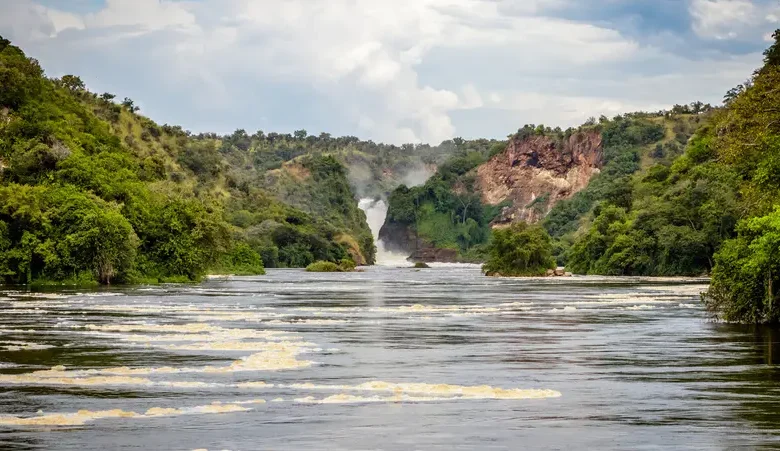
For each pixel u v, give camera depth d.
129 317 49.97
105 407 22.69
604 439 19.36
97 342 36.66
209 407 22.67
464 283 117.25
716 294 49.94
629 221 169.75
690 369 29.91
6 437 19.42
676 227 151.25
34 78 137.25
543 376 28.27
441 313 55.31
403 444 18.88
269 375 27.91
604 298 74.38
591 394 24.91
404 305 63.72
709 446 18.77
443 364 30.86
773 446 18.77
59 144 115.94
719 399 24.19
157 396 24.23
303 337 39.59
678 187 161.75
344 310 57.53
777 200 51.03
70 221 96.50
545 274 153.62
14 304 60.44
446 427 20.50
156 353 33.09
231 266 166.50
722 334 41.84
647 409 22.73
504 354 33.72
